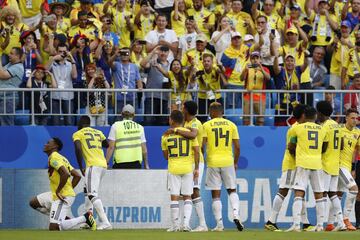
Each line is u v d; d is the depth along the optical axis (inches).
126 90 2206.0
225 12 2454.5
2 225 2017.7
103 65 2273.6
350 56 2431.1
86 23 2326.5
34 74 2224.4
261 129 2252.7
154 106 2223.2
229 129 1808.6
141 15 2448.3
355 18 2532.0
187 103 1800.0
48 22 2326.5
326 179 1845.5
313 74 2464.3
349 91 2269.9
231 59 2320.4
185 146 1760.6
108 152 1973.4
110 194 2003.0
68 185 1814.7
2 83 2246.6
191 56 2322.8
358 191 2022.6
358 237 1536.7
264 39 2373.3
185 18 2495.1
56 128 2191.2
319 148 1776.6
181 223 1889.8
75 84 2256.4
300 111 1795.0
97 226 1905.8
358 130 1897.1
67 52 2247.8
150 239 1456.7
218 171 1809.8
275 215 1845.5
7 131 2176.4
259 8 2516.0
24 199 2023.9
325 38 2495.1
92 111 2197.3
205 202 2048.5
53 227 1809.8
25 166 2185.0
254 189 2086.6
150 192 2016.5
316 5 2578.7
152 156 2218.3
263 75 2271.2
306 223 1907.0
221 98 2241.6
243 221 2078.0
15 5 2369.6
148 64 2326.5
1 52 2301.9
